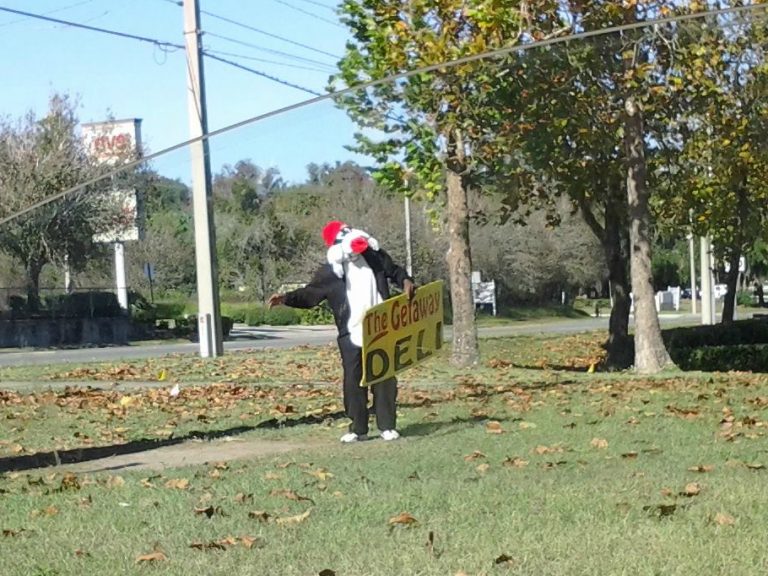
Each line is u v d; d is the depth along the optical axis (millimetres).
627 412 10961
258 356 21000
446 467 7789
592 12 15188
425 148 18172
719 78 16766
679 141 19594
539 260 32344
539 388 13945
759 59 16391
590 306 41094
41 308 36656
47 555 5555
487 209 25797
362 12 16891
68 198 33250
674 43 15484
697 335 25000
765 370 21250
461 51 15688
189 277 49906
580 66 15766
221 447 9484
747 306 63406
